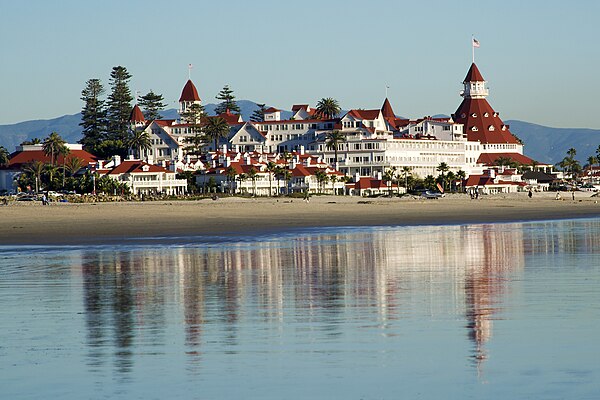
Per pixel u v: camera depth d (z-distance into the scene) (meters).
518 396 32.97
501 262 80.19
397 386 34.69
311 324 47.16
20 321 49.41
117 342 43.12
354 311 51.31
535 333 43.75
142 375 36.72
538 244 102.19
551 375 35.72
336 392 34.06
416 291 59.94
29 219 172.50
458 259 83.88
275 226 152.12
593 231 128.88
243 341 42.91
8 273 74.69
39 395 34.12
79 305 55.38
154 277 70.75
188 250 98.94
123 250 99.50
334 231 137.00
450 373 36.38
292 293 59.84
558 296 56.19
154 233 131.62
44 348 41.91
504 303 53.59
